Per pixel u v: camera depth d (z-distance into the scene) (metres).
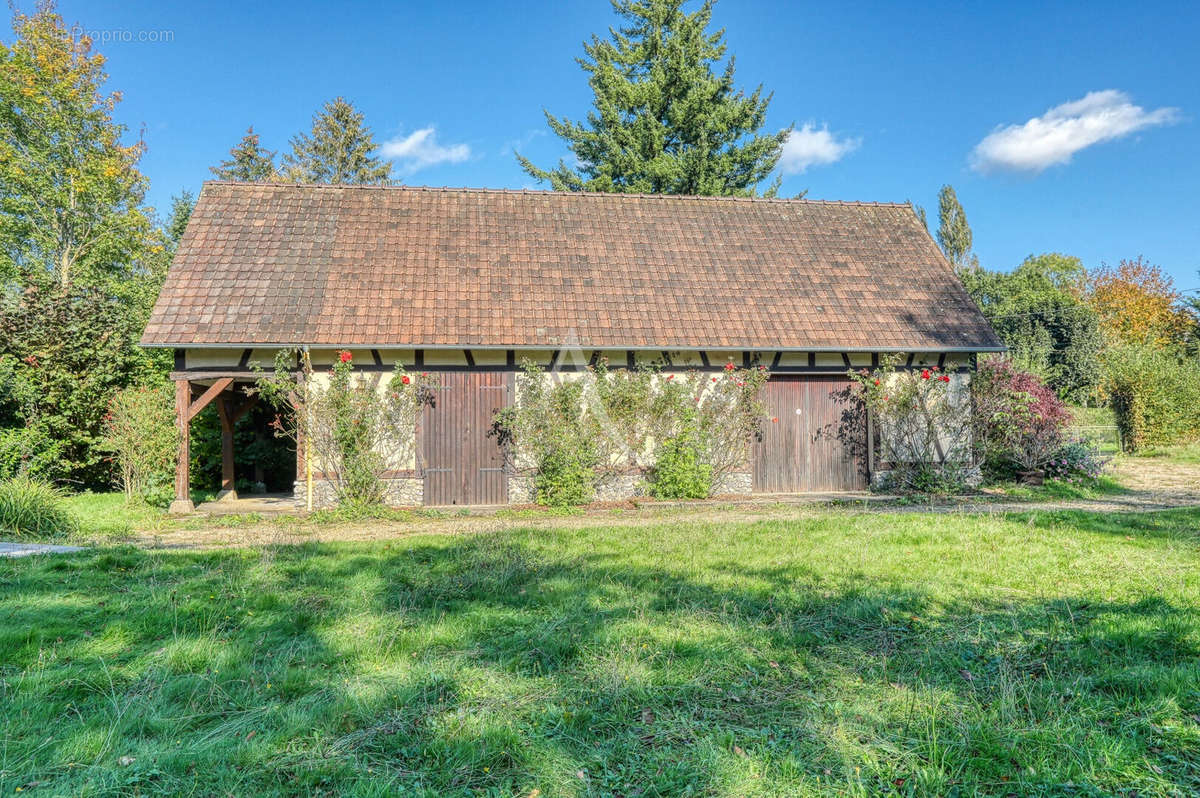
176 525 10.48
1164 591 5.84
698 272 14.51
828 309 14.10
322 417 12.13
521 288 13.52
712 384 13.56
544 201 15.77
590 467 12.73
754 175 26.91
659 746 3.49
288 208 14.38
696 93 25.19
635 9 26.83
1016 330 32.12
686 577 6.57
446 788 3.15
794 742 3.47
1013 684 4.03
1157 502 11.72
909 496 12.94
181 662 4.51
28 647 4.76
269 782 3.18
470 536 8.98
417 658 4.66
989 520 9.52
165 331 11.66
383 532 9.83
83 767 3.28
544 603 5.80
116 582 6.51
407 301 12.86
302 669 4.42
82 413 13.83
